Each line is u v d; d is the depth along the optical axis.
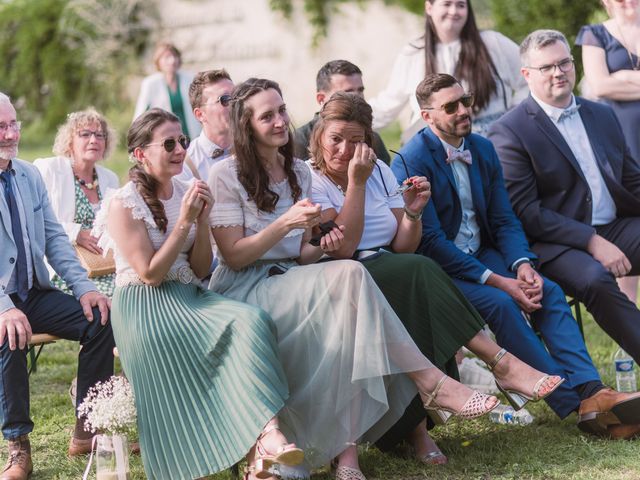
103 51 23.89
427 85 6.69
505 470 5.58
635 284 8.41
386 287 5.82
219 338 5.33
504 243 6.75
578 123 7.19
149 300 5.54
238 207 5.77
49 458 6.24
